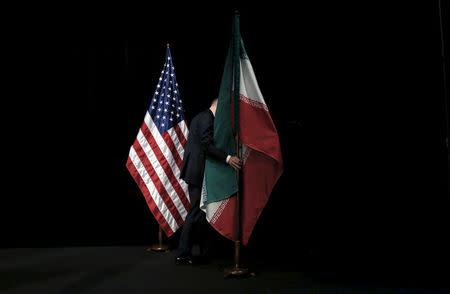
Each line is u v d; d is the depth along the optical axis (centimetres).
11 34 410
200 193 338
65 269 328
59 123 419
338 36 393
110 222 423
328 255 368
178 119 399
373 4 381
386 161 379
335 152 395
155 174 386
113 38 421
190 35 422
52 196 417
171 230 380
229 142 312
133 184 428
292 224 401
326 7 395
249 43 411
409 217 369
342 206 390
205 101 428
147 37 423
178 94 402
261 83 411
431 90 362
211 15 415
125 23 419
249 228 311
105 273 315
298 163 403
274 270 320
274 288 273
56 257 367
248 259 358
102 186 423
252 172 315
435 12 358
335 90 395
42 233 414
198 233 363
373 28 382
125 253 382
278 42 407
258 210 312
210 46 423
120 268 329
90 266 336
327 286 277
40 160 416
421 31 365
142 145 391
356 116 389
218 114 313
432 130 363
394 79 376
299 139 404
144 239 426
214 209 313
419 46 367
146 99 430
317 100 400
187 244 340
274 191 406
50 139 417
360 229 383
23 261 353
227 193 309
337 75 394
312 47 400
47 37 415
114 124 426
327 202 395
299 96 405
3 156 411
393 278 295
